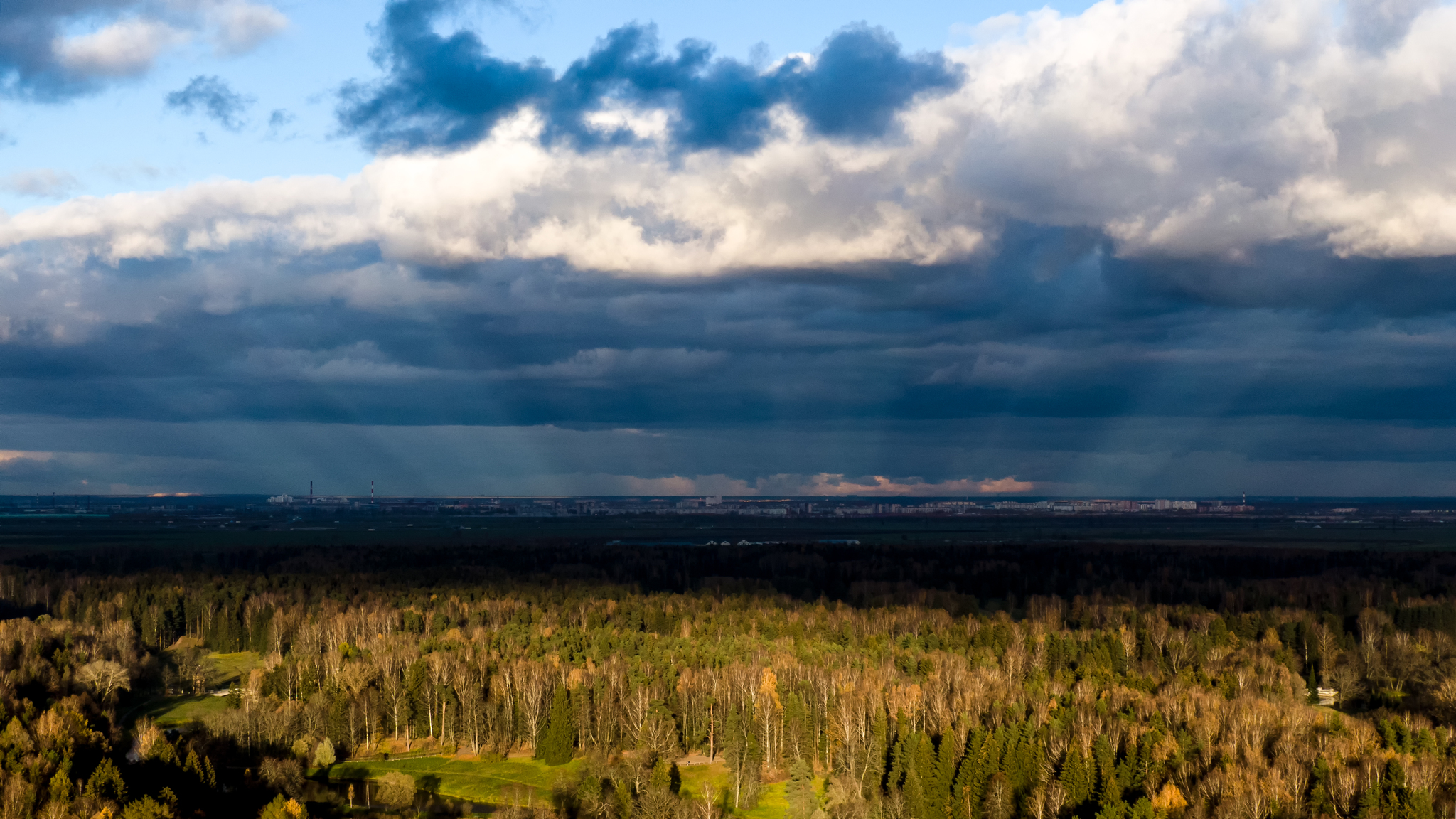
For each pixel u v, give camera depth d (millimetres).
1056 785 139250
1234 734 150750
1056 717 161375
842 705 168000
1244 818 124062
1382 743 152375
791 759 167875
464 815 156000
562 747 175500
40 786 128375
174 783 144375
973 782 144625
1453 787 132500
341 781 171875
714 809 150500
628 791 152375
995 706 166625
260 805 151500
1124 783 139625
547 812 150750
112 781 134000
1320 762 132750
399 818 152500
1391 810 122250
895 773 152750
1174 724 161625
